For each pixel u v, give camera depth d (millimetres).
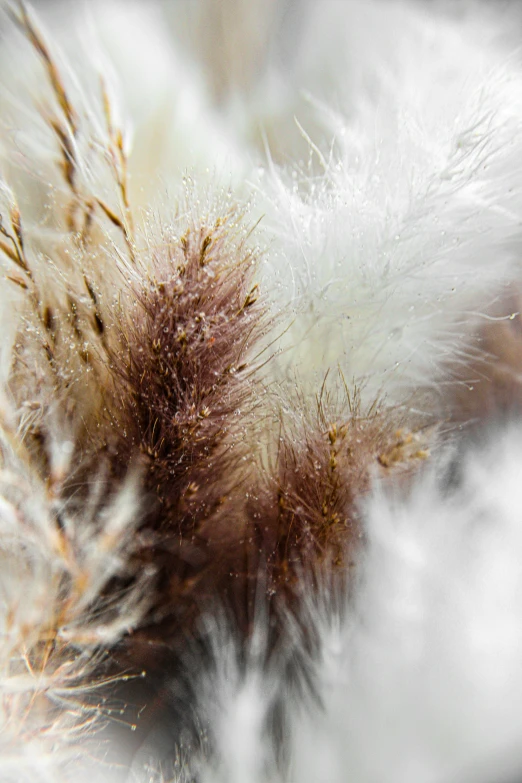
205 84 190
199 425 154
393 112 175
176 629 158
